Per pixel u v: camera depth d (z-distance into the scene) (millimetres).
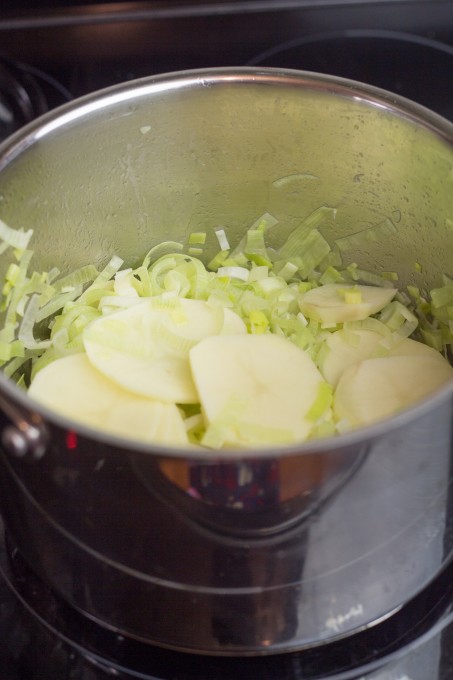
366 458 410
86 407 517
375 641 492
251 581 448
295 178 594
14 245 540
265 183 599
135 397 523
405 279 605
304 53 710
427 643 492
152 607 467
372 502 430
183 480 408
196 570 446
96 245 601
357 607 474
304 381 523
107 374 528
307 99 550
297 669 485
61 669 488
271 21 718
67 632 498
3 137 676
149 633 479
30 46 717
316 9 718
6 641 497
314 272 633
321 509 424
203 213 615
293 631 472
